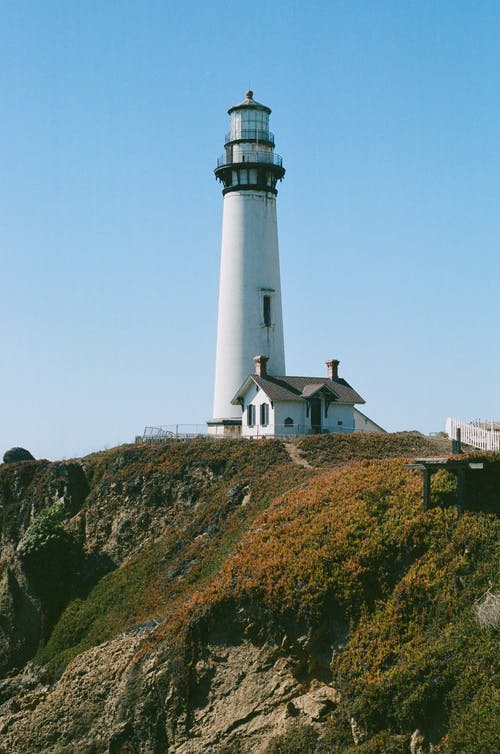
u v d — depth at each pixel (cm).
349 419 7225
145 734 3884
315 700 3447
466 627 3222
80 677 4519
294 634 3656
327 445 6181
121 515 6241
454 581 3453
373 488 4200
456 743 2852
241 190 7619
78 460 7081
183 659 3866
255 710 3606
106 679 4353
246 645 3788
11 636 5775
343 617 3591
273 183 7769
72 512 6600
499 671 3003
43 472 7050
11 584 5931
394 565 3681
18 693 5172
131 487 6344
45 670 5203
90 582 5984
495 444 4997
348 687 3325
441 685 3069
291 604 3678
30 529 6119
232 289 7569
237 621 3831
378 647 3372
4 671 5622
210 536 5416
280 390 6925
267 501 5347
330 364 7431
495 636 3134
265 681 3659
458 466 3794
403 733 3080
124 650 4481
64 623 5588
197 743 3653
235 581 3950
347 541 3844
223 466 6128
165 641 4044
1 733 4472
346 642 3509
